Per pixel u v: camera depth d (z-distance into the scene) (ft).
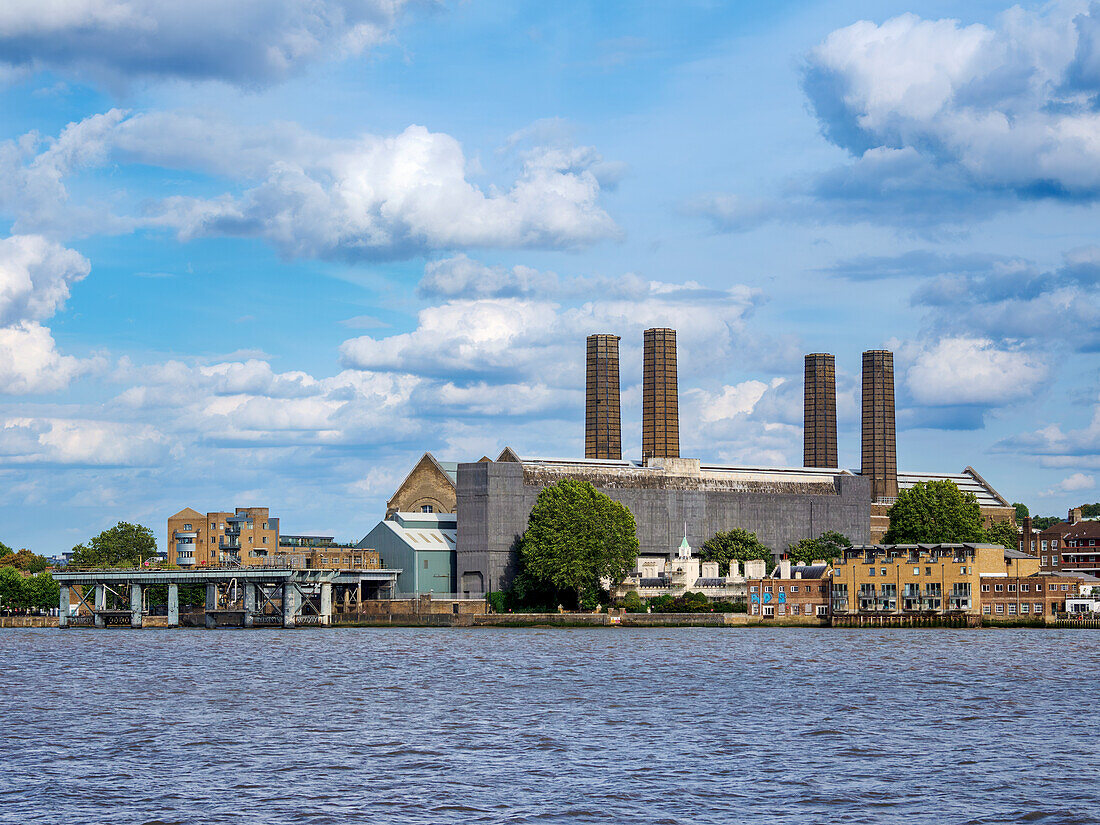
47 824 257.14
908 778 297.33
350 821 258.78
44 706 432.66
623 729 371.15
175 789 286.46
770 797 278.46
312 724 383.86
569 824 256.73
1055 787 287.69
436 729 371.97
